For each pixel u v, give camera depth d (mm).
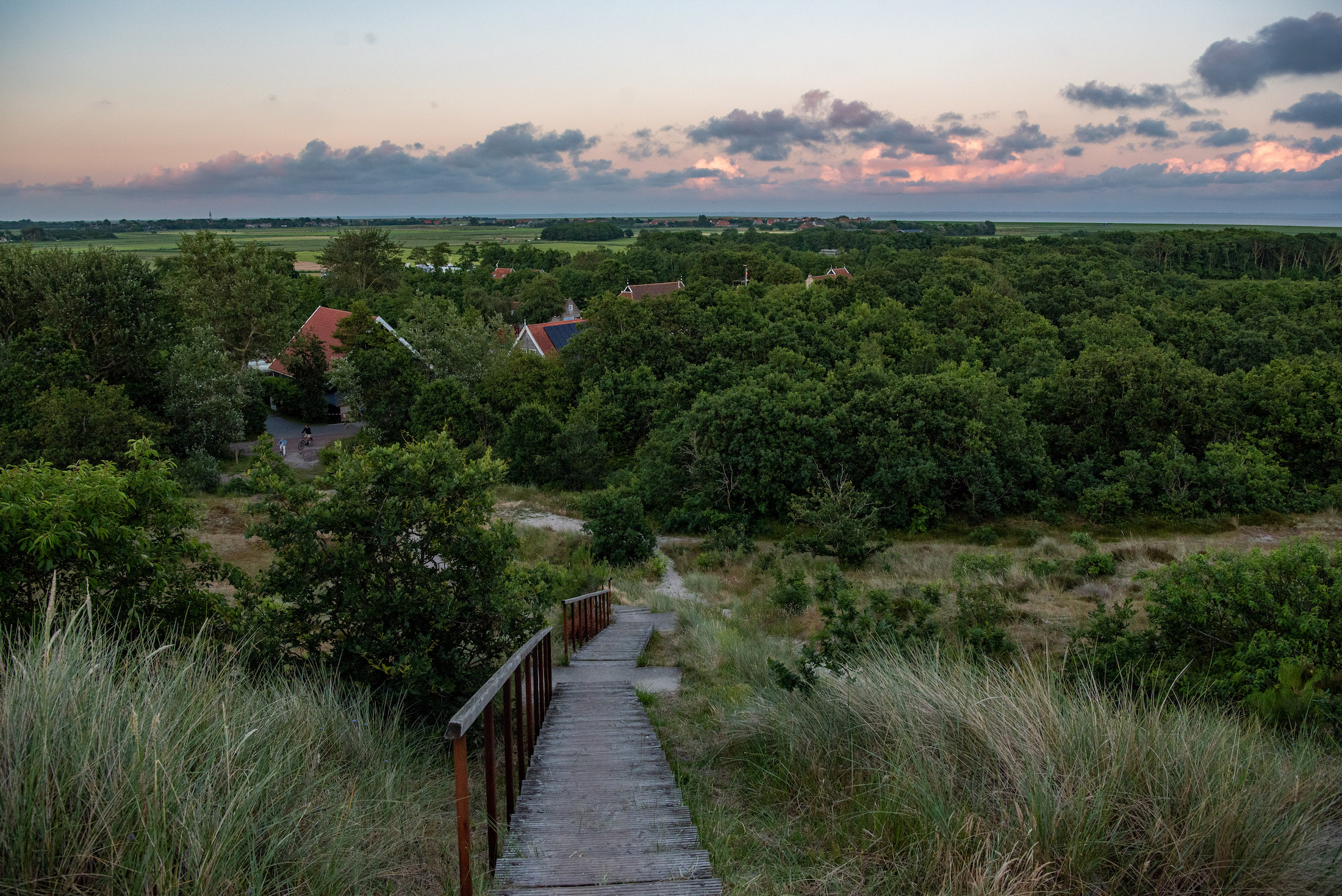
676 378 35656
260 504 6223
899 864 3477
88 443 24625
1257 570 6688
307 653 6266
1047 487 24328
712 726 6398
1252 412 26062
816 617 12656
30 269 33062
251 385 40438
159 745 3104
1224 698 5680
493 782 3732
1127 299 56688
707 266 76750
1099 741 3873
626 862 3475
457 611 6137
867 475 24547
